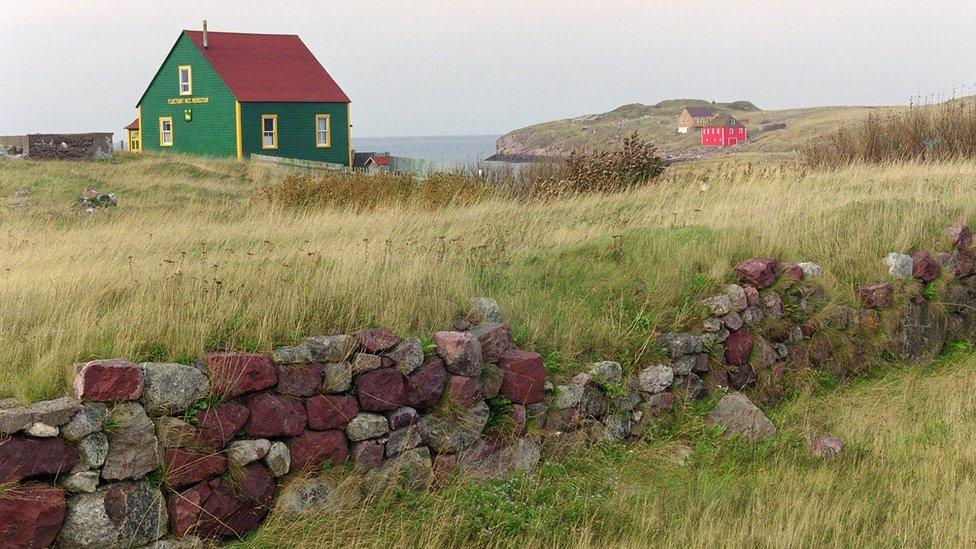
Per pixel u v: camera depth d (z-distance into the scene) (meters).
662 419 9.38
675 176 19.45
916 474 8.31
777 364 10.70
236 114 44.19
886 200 14.37
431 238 12.52
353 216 15.82
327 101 47.31
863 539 7.03
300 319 7.62
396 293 8.63
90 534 5.91
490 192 20.33
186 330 7.05
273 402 6.90
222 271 8.90
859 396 10.77
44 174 27.78
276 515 6.75
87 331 6.91
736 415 9.46
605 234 12.44
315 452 7.12
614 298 10.36
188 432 6.42
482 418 8.05
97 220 20.23
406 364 7.69
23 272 9.66
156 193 27.62
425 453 7.75
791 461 8.78
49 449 5.82
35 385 6.24
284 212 19.89
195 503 6.35
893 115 24.66
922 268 12.52
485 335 8.36
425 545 6.82
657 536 7.17
